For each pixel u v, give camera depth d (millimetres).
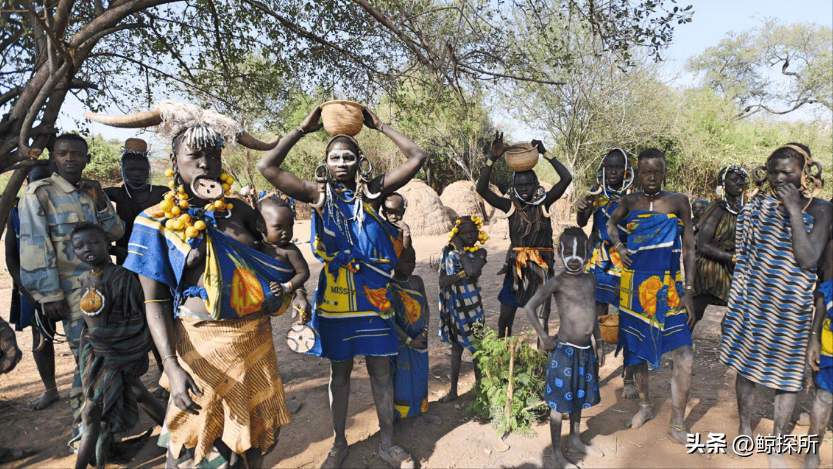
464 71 5902
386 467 3422
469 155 23938
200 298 2623
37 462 3654
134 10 4500
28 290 3746
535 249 4586
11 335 3236
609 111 19141
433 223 17922
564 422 4012
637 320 3871
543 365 4020
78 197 3918
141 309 3373
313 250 3209
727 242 4543
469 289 4297
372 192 3312
